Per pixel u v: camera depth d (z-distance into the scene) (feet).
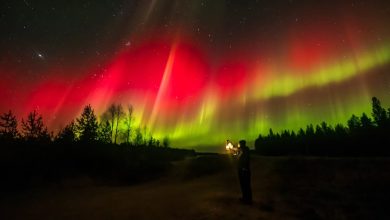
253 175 63.72
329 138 167.53
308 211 25.52
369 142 146.20
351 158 64.13
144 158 101.71
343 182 44.86
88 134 103.50
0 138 69.15
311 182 47.21
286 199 32.07
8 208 30.37
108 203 32.76
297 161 66.39
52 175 58.54
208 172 79.36
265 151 204.95
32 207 30.96
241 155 29.55
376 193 35.04
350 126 175.32
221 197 32.68
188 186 51.80
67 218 24.62
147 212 26.03
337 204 29.55
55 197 39.58
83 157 75.87
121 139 148.77
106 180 67.41
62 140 80.79
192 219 22.39
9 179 50.60
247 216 23.06
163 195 38.88
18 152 62.13
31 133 76.64
